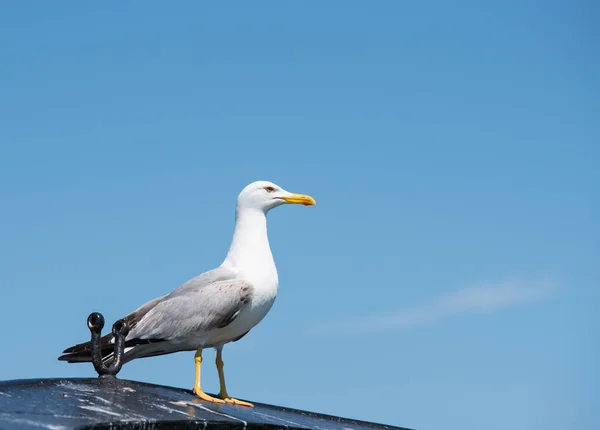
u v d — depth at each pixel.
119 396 10.79
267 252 13.27
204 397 12.15
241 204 13.45
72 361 12.89
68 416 8.96
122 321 12.52
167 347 13.02
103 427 8.69
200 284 12.82
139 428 9.19
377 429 12.90
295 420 11.87
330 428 11.88
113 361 12.30
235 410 11.53
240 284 12.66
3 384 10.37
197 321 12.46
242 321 12.80
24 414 8.82
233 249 13.31
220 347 13.21
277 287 13.19
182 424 9.70
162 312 12.66
